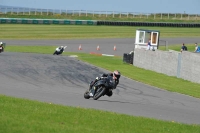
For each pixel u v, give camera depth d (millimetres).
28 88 57938
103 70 91000
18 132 24406
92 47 168625
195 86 77312
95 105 44938
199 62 82250
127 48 171375
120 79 76812
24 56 106562
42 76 72812
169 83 78562
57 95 52562
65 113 32969
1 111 30562
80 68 90062
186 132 30422
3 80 64312
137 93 60875
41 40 180750
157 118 39156
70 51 151250
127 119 33188
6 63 87062
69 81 69625
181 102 54875
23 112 31172
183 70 88062
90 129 27562
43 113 31734
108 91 48312
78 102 46562
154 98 56844
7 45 156250
